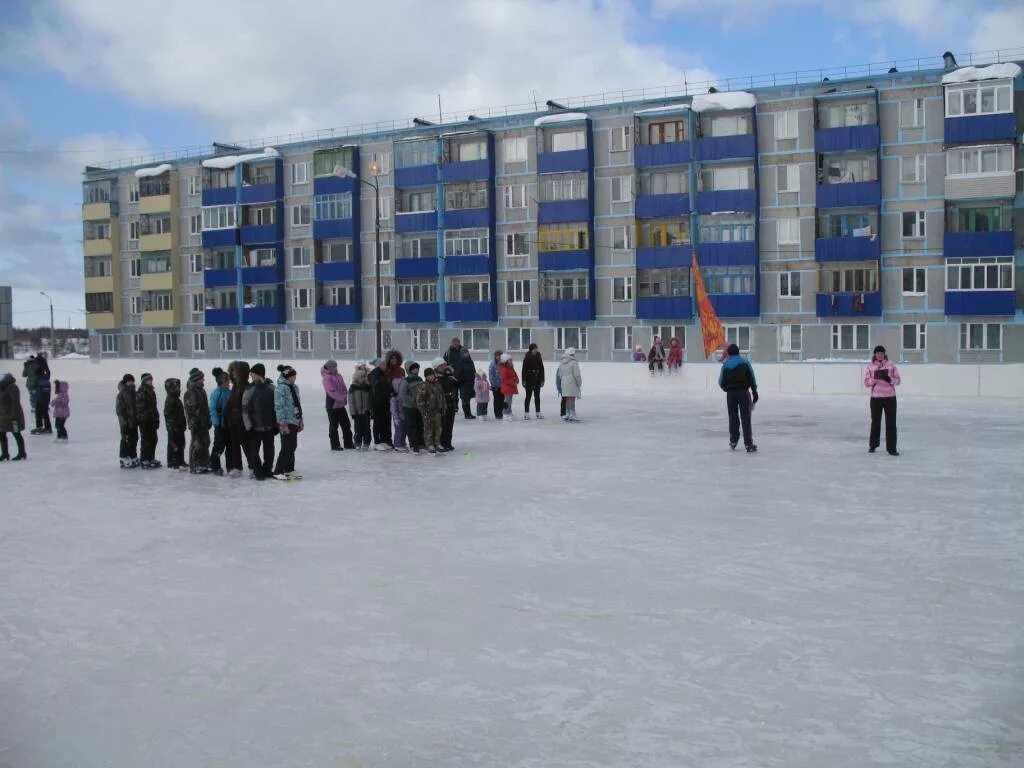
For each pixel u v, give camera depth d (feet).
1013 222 152.46
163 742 15.12
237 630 20.98
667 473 45.50
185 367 146.72
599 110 178.40
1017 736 14.69
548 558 27.53
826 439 59.36
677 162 169.89
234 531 32.63
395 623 21.25
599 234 179.32
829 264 162.71
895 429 51.19
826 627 20.43
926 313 156.97
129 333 236.63
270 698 16.90
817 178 162.40
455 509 36.32
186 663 18.86
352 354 202.90
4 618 22.31
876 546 28.58
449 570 26.21
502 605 22.58
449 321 192.24
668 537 30.37
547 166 180.14
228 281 213.87
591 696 16.66
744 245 166.50
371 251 200.03
